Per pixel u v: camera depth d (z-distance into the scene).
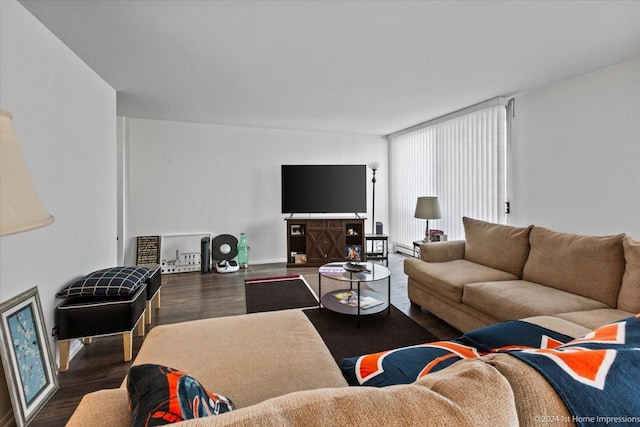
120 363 2.20
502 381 0.55
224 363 1.30
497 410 0.50
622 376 0.60
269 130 5.25
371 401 0.51
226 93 3.42
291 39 2.24
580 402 0.54
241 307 3.24
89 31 2.09
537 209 3.42
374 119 4.69
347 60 2.60
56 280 2.11
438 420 0.48
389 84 3.19
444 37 2.22
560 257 2.32
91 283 2.21
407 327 2.73
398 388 0.56
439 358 1.12
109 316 2.15
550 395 0.55
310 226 5.05
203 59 2.56
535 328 1.60
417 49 2.40
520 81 3.12
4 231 0.67
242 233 5.07
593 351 0.65
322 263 5.06
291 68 2.76
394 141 5.85
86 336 2.10
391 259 5.44
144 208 4.59
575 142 3.05
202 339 1.51
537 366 0.60
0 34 1.65
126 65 2.64
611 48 2.41
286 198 5.07
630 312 1.85
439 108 4.10
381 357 1.16
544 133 3.33
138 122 4.53
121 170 4.41
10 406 1.62
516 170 3.64
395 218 5.91
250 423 0.46
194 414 0.67
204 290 3.81
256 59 2.57
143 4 1.81
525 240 2.71
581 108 2.99
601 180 2.85
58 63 2.18
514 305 2.03
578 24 2.05
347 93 3.46
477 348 1.47
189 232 4.83
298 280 4.23
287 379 1.19
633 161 2.63
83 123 2.53
